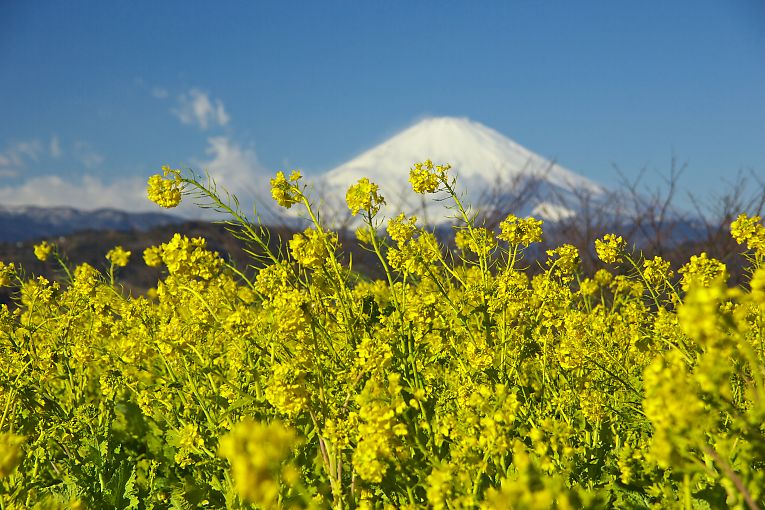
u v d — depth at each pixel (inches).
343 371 140.5
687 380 90.3
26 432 193.2
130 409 222.4
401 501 123.7
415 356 149.9
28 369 197.3
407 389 130.9
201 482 166.4
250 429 67.8
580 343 179.8
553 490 90.6
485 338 167.6
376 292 199.2
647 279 186.7
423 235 182.5
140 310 207.3
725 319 91.0
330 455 130.6
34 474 167.0
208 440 162.9
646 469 128.3
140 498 172.9
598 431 158.2
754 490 94.4
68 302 222.7
